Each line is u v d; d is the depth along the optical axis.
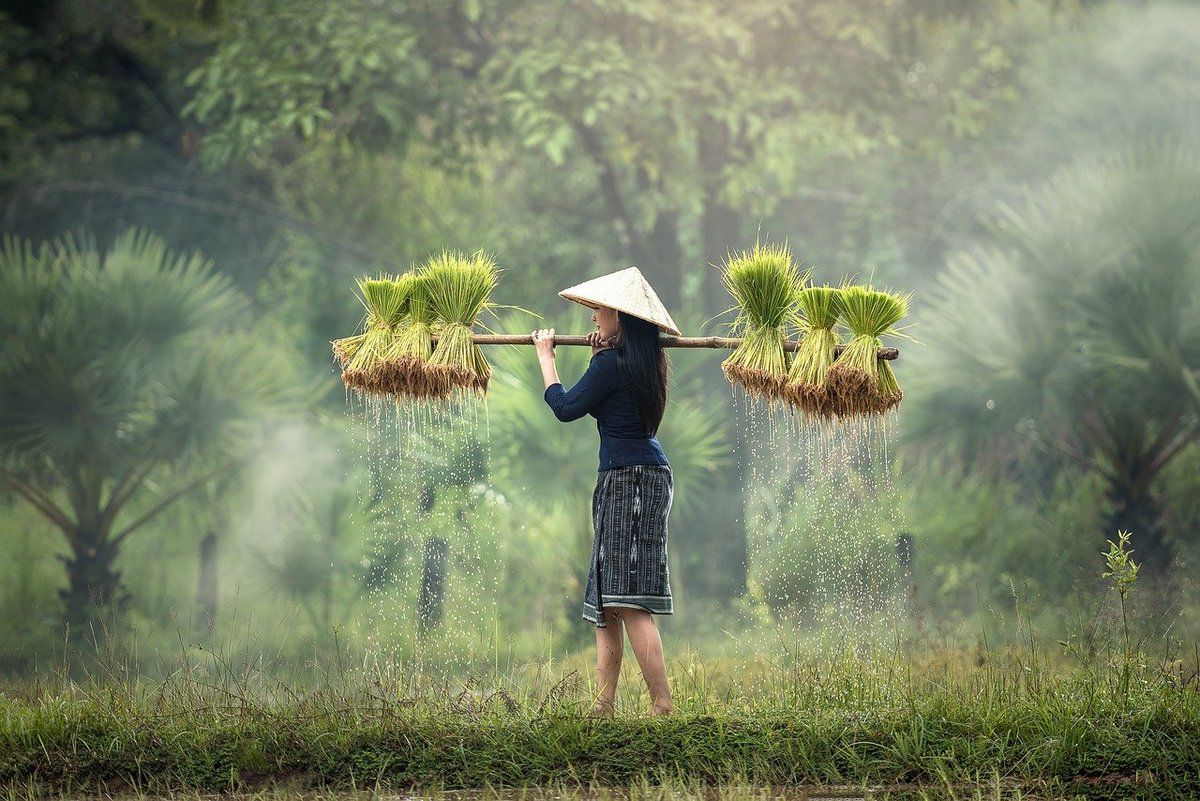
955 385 27.86
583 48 31.61
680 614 30.53
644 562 13.23
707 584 32.38
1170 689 13.50
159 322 28.09
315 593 28.14
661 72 31.59
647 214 34.91
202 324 29.00
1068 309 27.11
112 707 14.16
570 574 30.19
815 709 13.46
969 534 31.34
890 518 28.22
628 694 15.38
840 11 33.06
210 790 12.38
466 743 12.83
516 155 42.38
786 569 28.67
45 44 38.81
